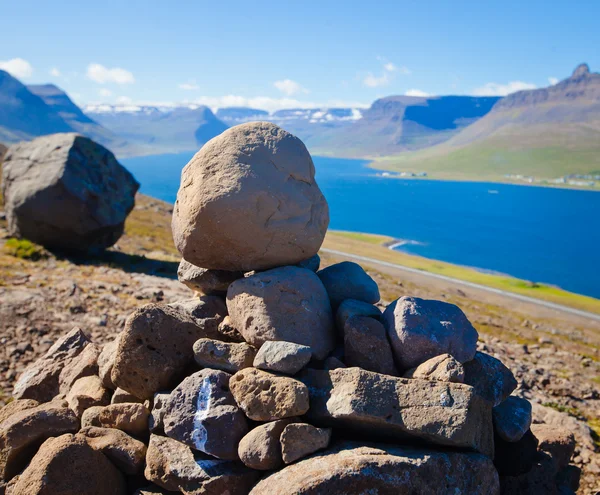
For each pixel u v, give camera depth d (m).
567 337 7.46
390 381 1.23
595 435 2.21
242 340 1.44
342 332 1.43
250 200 1.38
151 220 11.15
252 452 1.17
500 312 10.11
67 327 2.66
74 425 1.39
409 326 1.35
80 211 4.53
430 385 1.22
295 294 1.39
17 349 2.35
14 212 4.62
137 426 1.34
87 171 4.69
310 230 1.46
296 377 1.30
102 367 1.49
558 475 1.58
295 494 1.06
